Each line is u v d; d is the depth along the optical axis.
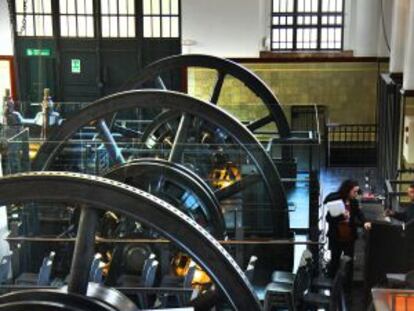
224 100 13.17
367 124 13.02
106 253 6.39
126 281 6.04
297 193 8.14
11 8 12.97
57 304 3.23
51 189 3.65
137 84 10.29
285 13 13.43
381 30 12.90
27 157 7.85
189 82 13.27
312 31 13.50
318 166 8.34
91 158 7.78
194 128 8.32
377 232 6.31
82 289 3.38
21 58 13.64
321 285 6.57
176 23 13.37
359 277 7.51
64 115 9.38
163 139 8.78
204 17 13.20
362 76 13.16
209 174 7.73
